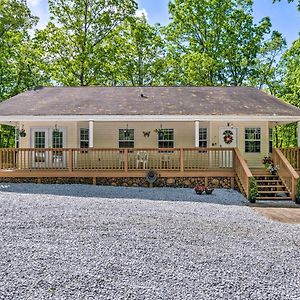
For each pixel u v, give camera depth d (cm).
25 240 657
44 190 1322
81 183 1513
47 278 499
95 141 1694
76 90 1952
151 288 475
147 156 1566
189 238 696
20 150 1510
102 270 530
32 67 2847
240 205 1133
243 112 1525
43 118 1505
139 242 660
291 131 3092
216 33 2970
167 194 1302
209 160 1530
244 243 677
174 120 1523
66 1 2748
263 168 1566
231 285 489
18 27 2739
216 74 2966
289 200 1266
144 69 2945
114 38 2847
